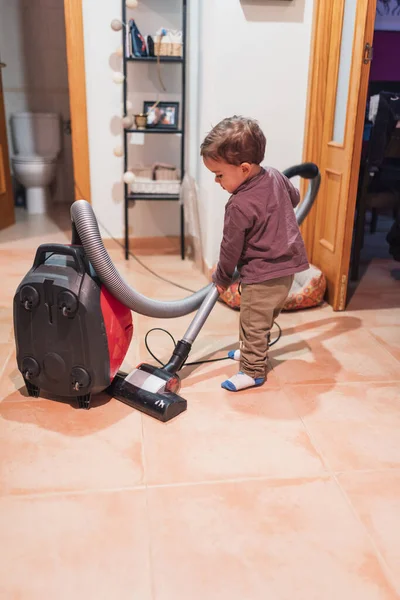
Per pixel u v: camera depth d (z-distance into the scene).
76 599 1.06
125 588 1.09
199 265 3.17
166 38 3.02
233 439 1.55
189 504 1.31
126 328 1.69
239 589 1.09
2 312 2.46
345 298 2.54
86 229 1.49
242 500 1.32
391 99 2.85
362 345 2.18
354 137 2.29
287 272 1.66
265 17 2.54
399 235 3.05
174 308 1.78
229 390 1.81
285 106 2.69
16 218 4.25
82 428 1.59
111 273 1.53
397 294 2.79
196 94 3.15
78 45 3.11
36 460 1.45
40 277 1.54
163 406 1.62
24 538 1.20
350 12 2.35
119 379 1.75
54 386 1.65
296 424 1.63
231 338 2.22
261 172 1.61
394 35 4.79
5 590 1.08
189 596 1.07
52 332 1.57
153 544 1.19
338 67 2.49
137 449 1.50
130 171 3.25
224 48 2.57
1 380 1.86
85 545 1.19
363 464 1.46
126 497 1.33
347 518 1.27
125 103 3.13
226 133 1.51
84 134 3.27
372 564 1.15
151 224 3.53
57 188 4.85
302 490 1.36
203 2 2.85
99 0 3.07
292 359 2.05
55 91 4.65
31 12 4.45
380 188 3.22
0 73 3.78
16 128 4.51
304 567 1.14
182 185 3.22
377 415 1.69
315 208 2.77
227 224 1.61
